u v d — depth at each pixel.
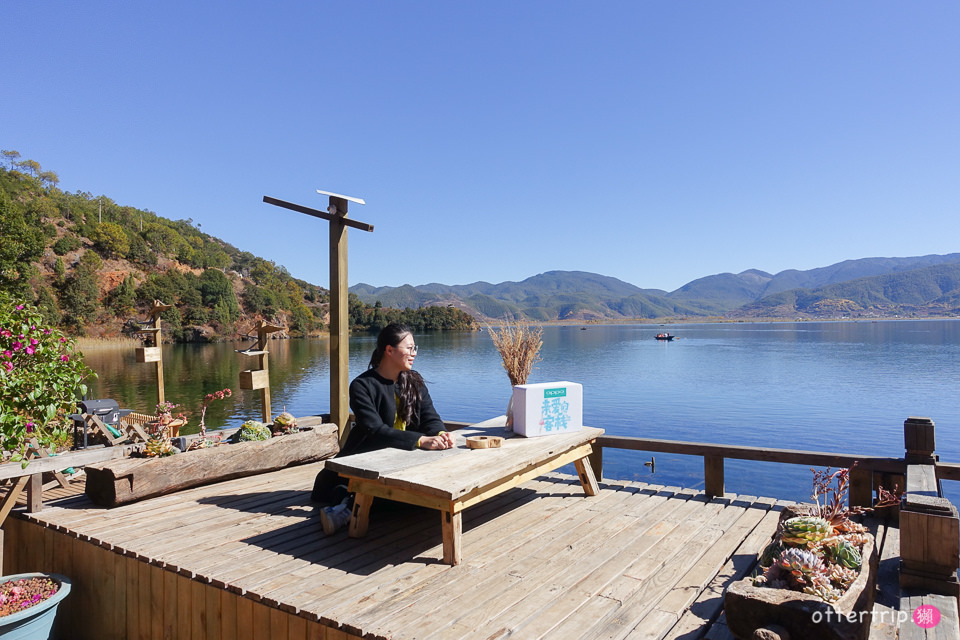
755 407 23.89
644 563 3.07
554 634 2.31
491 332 4.49
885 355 56.31
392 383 3.96
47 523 3.64
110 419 7.00
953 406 23.75
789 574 2.18
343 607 2.48
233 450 4.70
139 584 3.16
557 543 3.37
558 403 4.20
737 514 3.96
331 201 5.75
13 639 2.93
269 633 2.59
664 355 59.03
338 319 5.81
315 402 26.19
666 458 14.79
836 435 18.27
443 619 2.39
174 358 52.53
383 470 3.10
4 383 3.23
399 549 3.22
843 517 2.73
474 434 4.20
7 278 49.44
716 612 2.53
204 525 3.60
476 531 3.58
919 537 2.60
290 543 3.29
